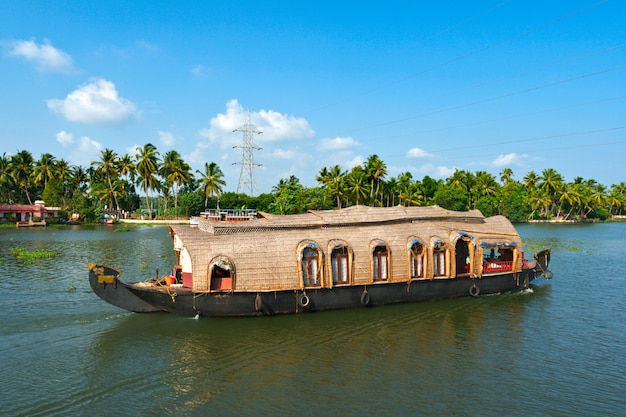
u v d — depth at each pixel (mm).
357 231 18219
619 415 10258
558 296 20922
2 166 68438
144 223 71750
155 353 13266
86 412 9984
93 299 18734
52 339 14188
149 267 27344
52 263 28359
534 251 38219
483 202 83812
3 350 13250
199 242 16156
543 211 104188
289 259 16516
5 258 30219
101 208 80375
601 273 27266
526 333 15594
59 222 69812
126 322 15852
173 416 9930
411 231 19125
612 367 12781
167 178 75750
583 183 105688
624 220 112062
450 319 17031
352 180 64125
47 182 77125
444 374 12242
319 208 57594
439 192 78750
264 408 10352
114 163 76000
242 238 16641
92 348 13547
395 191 75625
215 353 13367
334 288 17203
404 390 11305
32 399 10438
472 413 10289
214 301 15938
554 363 13031
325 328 15664
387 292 18188
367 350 13844
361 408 10430
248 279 15953
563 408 10539
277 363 12789
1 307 17500
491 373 12336
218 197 74625
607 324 16703
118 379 11562
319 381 11734
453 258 19281
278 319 16422
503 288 20969
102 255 32562
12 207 68000
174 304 15789
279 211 57031
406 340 14750
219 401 10617
